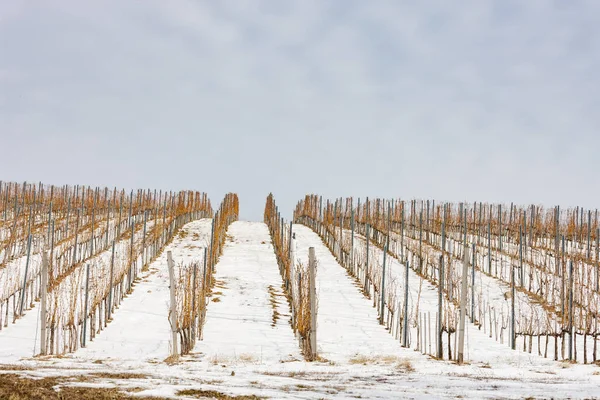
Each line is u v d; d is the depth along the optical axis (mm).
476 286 40812
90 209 66562
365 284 41094
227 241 63844
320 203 67062
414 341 29812
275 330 31312
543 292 38219
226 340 28297
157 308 35750
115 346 26547
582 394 13516
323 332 30781
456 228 60125
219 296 39250
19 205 62781
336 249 54844
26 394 10758
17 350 24906
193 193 79812
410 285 43125
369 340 29453
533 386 15023
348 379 16203
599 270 37125
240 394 12234
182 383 13727
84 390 11781
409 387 14578
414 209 60844
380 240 58875
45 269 24094
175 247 57312
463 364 21844
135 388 12469
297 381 15172
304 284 28250
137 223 64000
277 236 54750
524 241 50344
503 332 32125
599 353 27453
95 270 40562
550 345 29297
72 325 25719
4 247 43094
